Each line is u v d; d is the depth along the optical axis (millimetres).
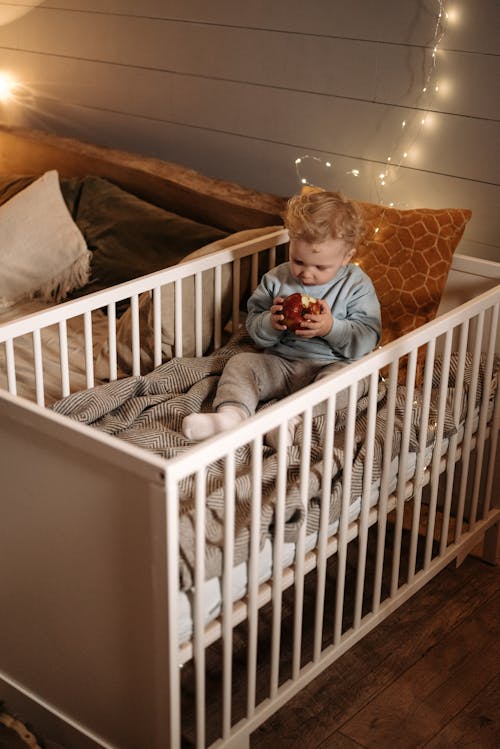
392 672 1883
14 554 1544
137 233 2602
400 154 2387
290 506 1500
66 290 2596
